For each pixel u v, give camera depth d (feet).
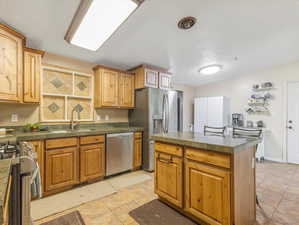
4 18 5.63
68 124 9.23
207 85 16.71
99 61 10.04
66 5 5.27
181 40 8.16
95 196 7.01
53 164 6.93
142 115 10.69
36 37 7.00
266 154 12.89
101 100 9.67
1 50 5.65
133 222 5.36
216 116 14.03
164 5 5.76
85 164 7.92
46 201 6.56
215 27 7.28
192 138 5.65
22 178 3.28
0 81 5.64
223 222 4.40
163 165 6.21
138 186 8.03
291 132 11.94
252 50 9.68
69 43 7.24
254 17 6.75
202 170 4.91
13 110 7.59
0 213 1.68
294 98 11.82
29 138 6.27
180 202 5.53
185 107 16.87
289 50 9.87
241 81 14.30
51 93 8.70
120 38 7.66
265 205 6.36
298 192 7.41
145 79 10.71
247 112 13.93
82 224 5.25
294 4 6.13
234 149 4.13
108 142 8.80
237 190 4.41
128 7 4.92
